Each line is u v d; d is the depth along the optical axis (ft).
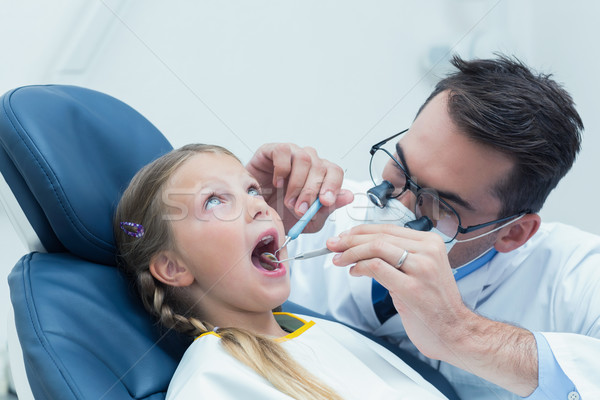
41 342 2.87
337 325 3.87
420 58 7.93
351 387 3.16
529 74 3.83
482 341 3.40
